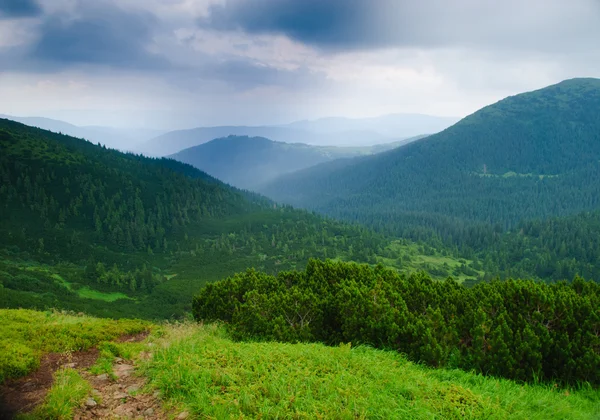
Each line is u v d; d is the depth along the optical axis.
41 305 100.88
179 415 7.57
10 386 8.28
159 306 128.38
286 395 8.07
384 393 8.49
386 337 12.67
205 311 17.69
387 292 14.62
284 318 14.87
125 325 13.93
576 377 10.66
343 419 7.37
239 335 14.18
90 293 131.25
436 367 11.05
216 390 8.39
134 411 7.81
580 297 13.25
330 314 15.25
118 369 9.83
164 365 9.60
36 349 10.19
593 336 11.11
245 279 18.69
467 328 12.55
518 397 9.02
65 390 7.93
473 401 8.37
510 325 12.13
